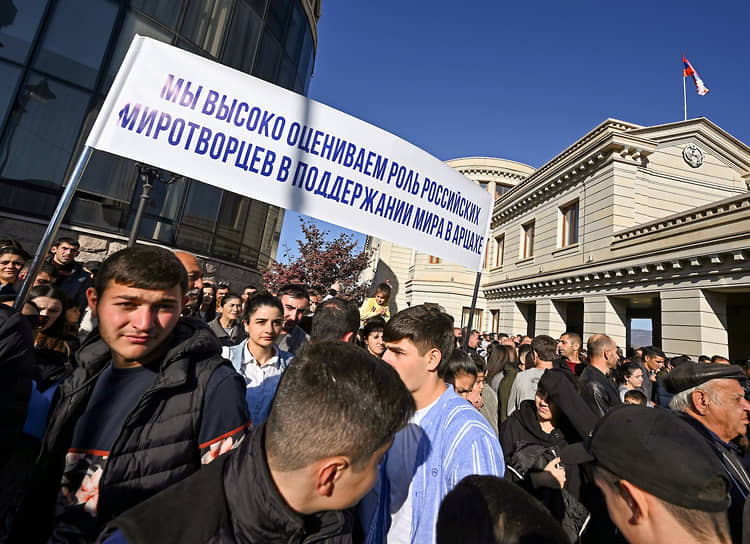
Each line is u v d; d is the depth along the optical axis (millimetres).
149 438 1100
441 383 1631
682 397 2318
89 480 1117
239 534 782
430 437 1476
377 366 900
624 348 10781
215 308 5297
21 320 1407
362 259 14516
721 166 12477
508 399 3873
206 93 2092
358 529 1652
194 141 2051
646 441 937
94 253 7039
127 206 7500
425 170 2828
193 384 1216
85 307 4441
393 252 23391
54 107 6867
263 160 2219
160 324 1165
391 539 1477
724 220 7535
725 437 2115
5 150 6387
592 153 11930
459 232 3059
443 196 2941
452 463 1312
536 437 2479
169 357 1186
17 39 6539
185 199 8398
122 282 1096
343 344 955
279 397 850
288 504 827
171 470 1119
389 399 836
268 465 832
